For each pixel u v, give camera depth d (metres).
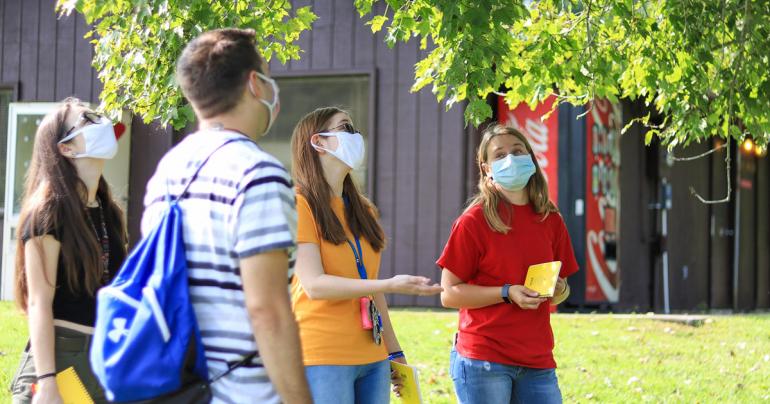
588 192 23.66
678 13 11.25
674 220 29.98
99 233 7.05
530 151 8.58
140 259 4.79
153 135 24.59
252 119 5.11
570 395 14.07
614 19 12.13
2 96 26.02
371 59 23.92
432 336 18.33
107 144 6.92
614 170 25.19
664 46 12.00
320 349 7.04
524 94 11.78
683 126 12.09
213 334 4.77
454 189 23.36
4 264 24.45
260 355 4.71
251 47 5.11
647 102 12.62
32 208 6.59
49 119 6.89
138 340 4.54
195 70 5.00
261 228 4.63
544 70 11.70
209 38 5.06
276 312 4.65
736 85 11.49
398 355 7.98
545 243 8.51
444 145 23.45
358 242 7.44
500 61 9.73
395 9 10.69
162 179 5.00
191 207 4.81
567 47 11.36
